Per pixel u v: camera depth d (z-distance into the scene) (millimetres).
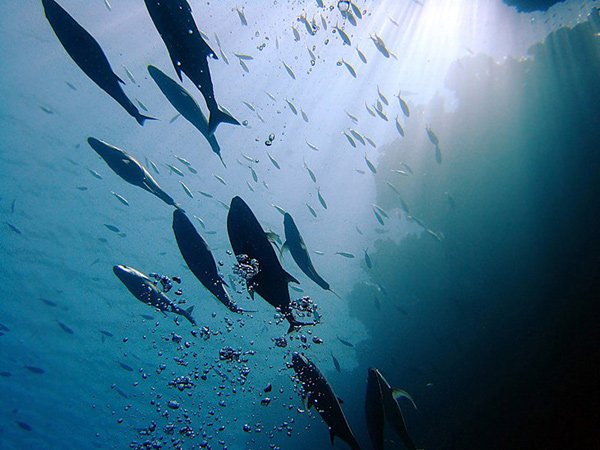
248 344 16719
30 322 19141
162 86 3027
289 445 16109
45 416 24625
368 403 3137
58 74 13945
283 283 1973
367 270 14297
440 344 12102
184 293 16484
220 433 23312
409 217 10367
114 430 26344
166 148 15484
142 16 12570
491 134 11977
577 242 9898
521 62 11945
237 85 13422
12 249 16594
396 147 13688
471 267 11867
